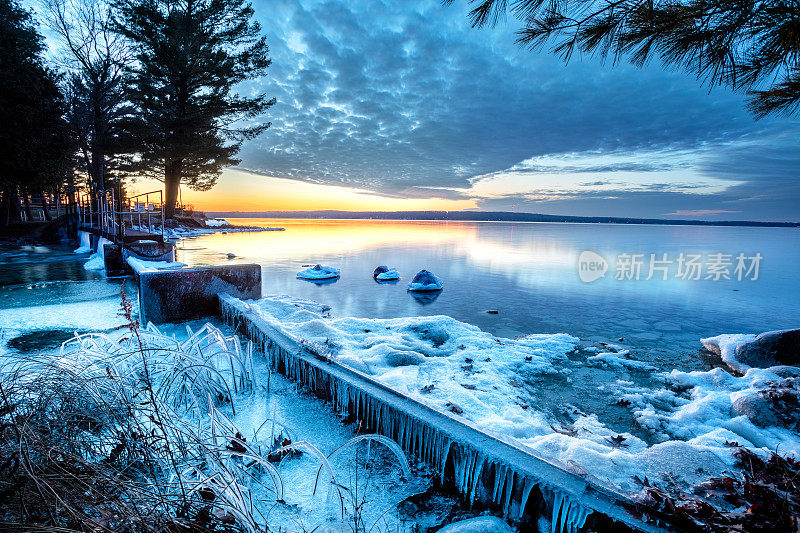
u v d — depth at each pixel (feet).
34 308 22.68
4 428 5.88
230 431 8.39
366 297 34.81
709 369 17.62
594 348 20.18
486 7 9.68
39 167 66.33
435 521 7.02
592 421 11.98
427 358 16.51
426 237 133.49
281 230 164.55
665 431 11.65
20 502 5.15
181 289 19.43
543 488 6.56
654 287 42.37
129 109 97.91
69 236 74.90
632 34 9.31
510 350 18.93
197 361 10.94
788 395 12.28
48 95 68.54
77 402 8.14
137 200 52.26
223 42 95.45
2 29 64.03
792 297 37.09
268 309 20.71
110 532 4.76
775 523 5.84
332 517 6.88
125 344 12.62
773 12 8.34
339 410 10.87
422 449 8.50
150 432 7.45
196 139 91.81
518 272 52.19
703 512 6.07
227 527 5.73
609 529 5.93
